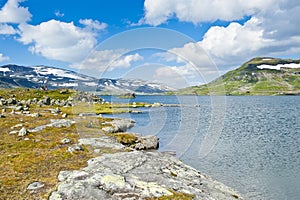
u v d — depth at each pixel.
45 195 17.02
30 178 20.16
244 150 44.53
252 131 64.69
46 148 29.78
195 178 22.03
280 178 31.42
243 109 133.50
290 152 43.69
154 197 16.50
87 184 17.56
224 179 30.70
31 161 24.50
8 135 36.81
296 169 34.78
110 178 18.33
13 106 82.12
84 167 22.44
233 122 82.50
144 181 18.70
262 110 127.44
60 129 41.72
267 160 38.78
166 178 20.02
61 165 23.22
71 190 16.86
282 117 97.12
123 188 17.22
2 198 16.66
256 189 27.92
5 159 25.34
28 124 45.84
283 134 60.78
